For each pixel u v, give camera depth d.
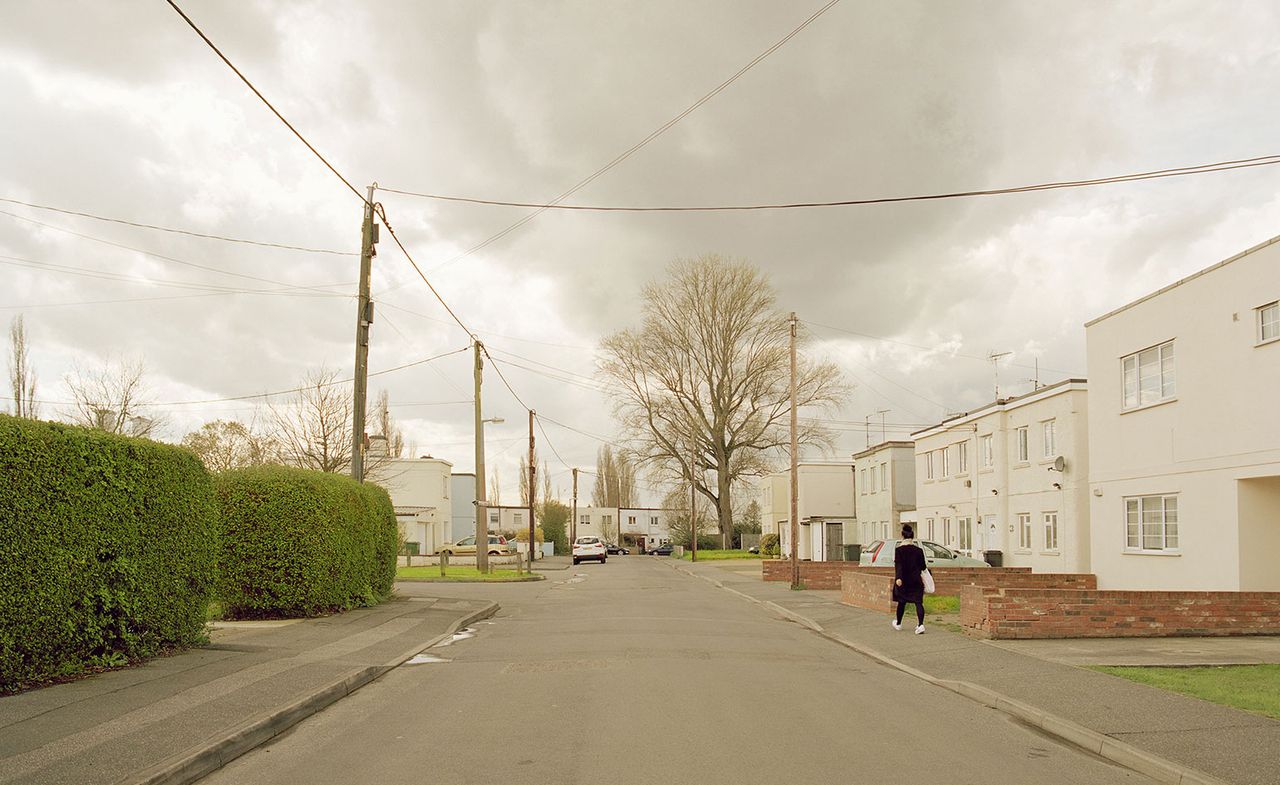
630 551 107.56
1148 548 21.83
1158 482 21.28
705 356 58.22
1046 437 30.34
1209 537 19.52
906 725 9.23
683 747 8.04
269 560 17.08
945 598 22.42
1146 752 7.84
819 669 13.16
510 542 80.19
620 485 116.69
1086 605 15.76
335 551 17.95
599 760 7.59
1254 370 18.27
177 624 12.47
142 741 7.73
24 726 8.10
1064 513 28.75
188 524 12.68
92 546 10.57
